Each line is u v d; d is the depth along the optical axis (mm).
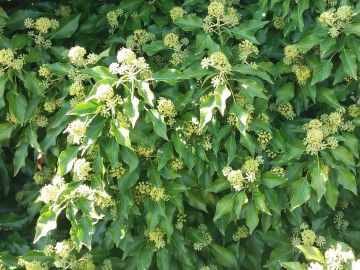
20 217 565
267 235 555
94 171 485
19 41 537
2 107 507
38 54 542
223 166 530
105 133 477
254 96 509
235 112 487
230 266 562
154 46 550
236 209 510
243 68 496
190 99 505
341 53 522
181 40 562
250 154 535
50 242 545
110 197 492
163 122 464
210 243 567
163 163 494
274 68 560
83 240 472
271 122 574
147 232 521
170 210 517
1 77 509
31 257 503
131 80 466
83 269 510
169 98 523
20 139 541
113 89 482
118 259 543
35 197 568
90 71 476
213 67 500
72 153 484
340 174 525
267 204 526
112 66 471
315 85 556
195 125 504
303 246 499
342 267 480
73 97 536
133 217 531
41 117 539
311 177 524
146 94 459
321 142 526
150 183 504
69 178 547
